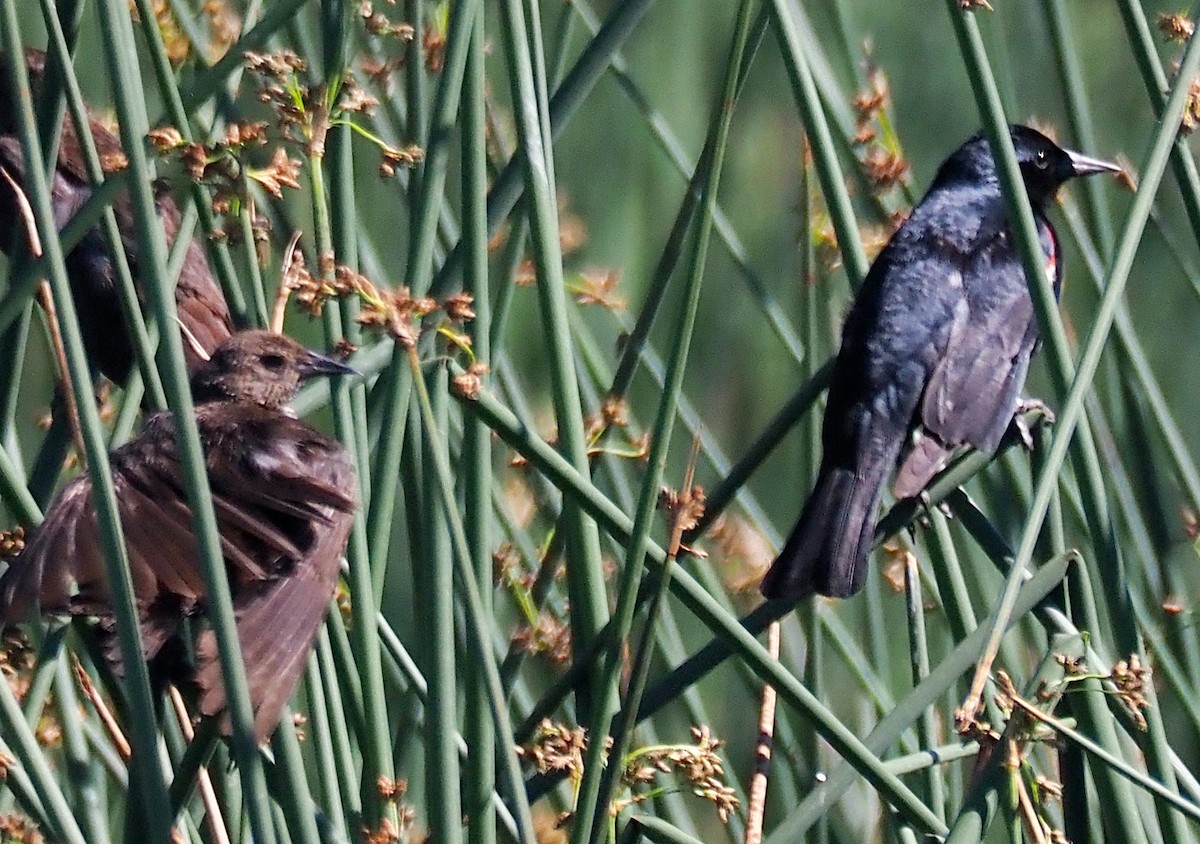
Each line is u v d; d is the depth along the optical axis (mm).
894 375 10078
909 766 7805
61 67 6977
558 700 8008
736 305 13602
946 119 14273
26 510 7406
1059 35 10180
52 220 5766
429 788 7027
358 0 8000
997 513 10359
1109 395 10391
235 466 7262
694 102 14055
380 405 8406
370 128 9883
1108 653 9914
